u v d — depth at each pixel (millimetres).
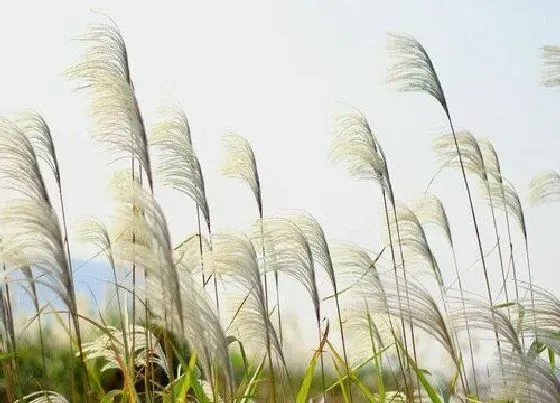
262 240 3195
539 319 2564
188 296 2566
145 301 2773
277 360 3062
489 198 3885
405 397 3225
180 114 3461
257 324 2953
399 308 2895
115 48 3268
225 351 2604
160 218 2521
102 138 3225
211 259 2887
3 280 2793
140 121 3215
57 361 3412
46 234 2648
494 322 2619
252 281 2865
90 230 3338
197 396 2857
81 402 3277
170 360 2809
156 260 2516
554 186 3893
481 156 3932
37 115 3293
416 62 3814
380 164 3660
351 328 3229
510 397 2479
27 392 3352
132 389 2828
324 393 3094
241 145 3660
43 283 2662
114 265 3029
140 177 3314
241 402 2961
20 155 2980
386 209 3629
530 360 2479
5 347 2961
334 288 3189
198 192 3408
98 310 2928
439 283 3623
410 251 3658
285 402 3100
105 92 3227
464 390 2982
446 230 3918
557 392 2443
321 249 3215
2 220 2633
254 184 3637
